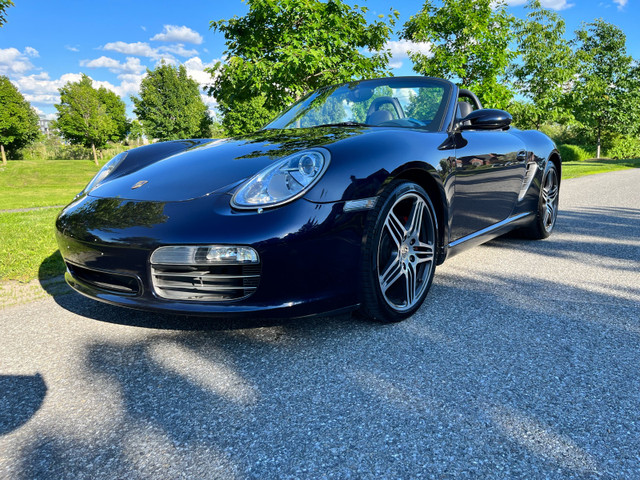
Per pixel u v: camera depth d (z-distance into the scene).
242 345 1.83
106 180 2.28
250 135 2.52
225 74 7.29
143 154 2.48
